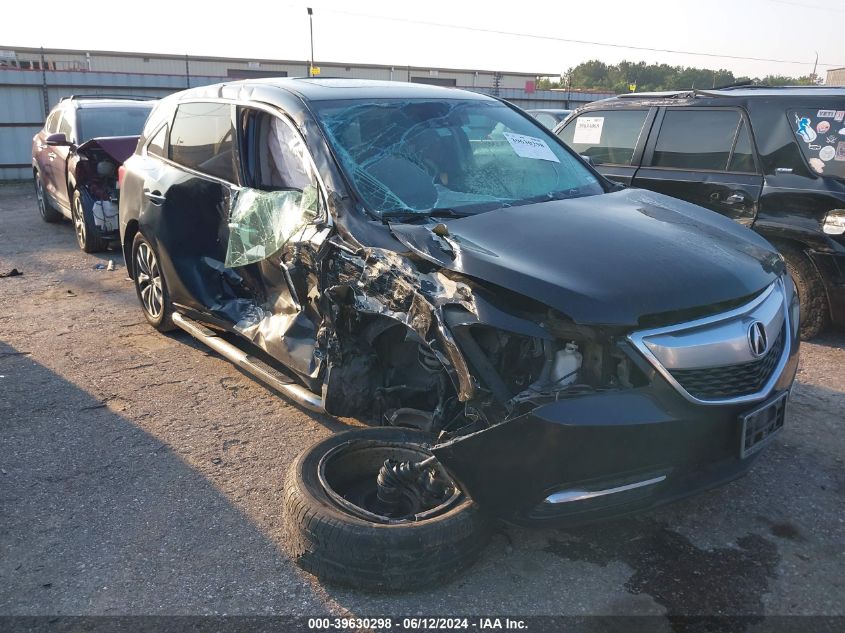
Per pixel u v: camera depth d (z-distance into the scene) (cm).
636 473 252
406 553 258
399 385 327
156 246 505
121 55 3133
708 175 581
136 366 509
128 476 360
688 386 255
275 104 402
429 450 298
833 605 260
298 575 281
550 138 443
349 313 318
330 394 328
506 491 253
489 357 265
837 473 349
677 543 297
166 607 266
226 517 323
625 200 371
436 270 281
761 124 552
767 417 276
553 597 267
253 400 449
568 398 246
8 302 675
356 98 401
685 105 609
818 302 528
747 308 276
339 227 326
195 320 496
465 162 383
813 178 520
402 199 342
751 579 275
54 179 993
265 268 398
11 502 338
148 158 545
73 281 750
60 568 290
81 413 433
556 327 255
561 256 277
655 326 254
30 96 1889
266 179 409
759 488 337
